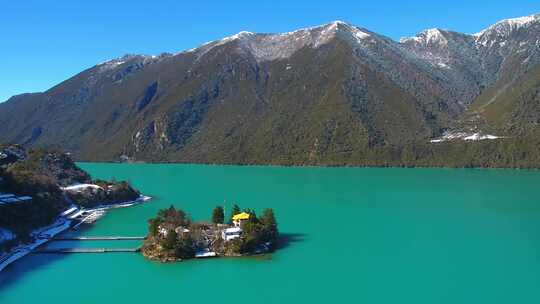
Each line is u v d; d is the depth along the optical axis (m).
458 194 194.00
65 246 115.00
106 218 152.25
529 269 95.81
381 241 116.19
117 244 116.88
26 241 116.06
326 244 113.56
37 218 132.88
